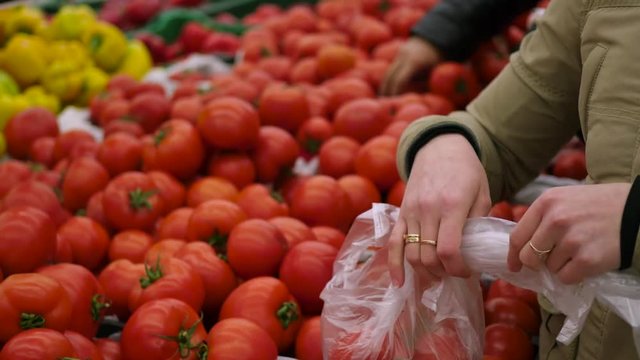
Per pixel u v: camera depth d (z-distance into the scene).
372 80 2.72
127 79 2.94
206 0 4.55
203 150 2.10
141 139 2.24
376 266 1.35
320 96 2.56
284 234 1.71
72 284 1.44
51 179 2.15
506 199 1.56
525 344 1.52
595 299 1.18
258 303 1.50
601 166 1.18
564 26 1.35
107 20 4.10
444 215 1.18
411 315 1.27
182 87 2.66
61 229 1.79
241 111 2.06
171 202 2.00
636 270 1.03
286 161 2.15
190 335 1.37
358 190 1.98
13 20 3.29
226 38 3.66
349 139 2.21
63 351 1.24
